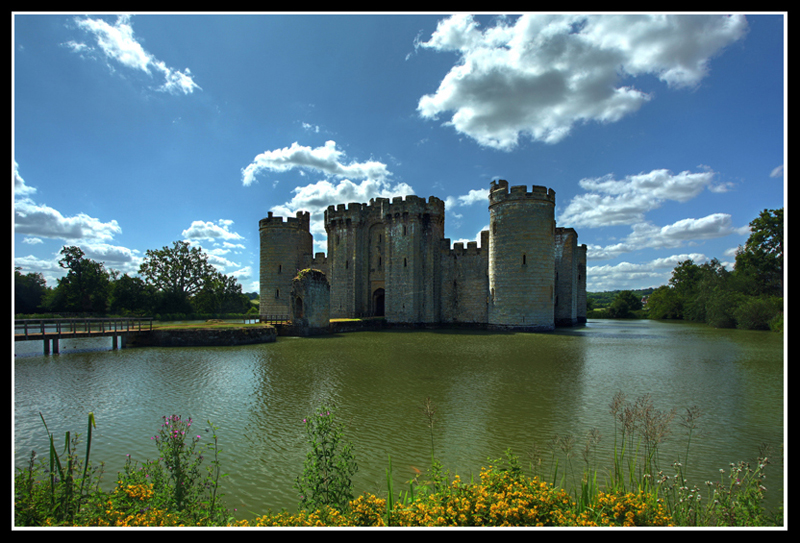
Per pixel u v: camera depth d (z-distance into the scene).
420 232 52.25
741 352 27.92
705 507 6.77
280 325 41.56
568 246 55.00
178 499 6.73
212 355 27.28
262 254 58.19
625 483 8.27
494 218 45.25
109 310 77.88
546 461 9.74
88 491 6.83
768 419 12.72
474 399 15.18
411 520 5.69
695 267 81.69
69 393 16.53
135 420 13.05
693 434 11.43
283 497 8.23
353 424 12.45
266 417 13.26
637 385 17.42
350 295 56.41
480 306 51.81
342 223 57.41
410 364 22.94
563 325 55.19
